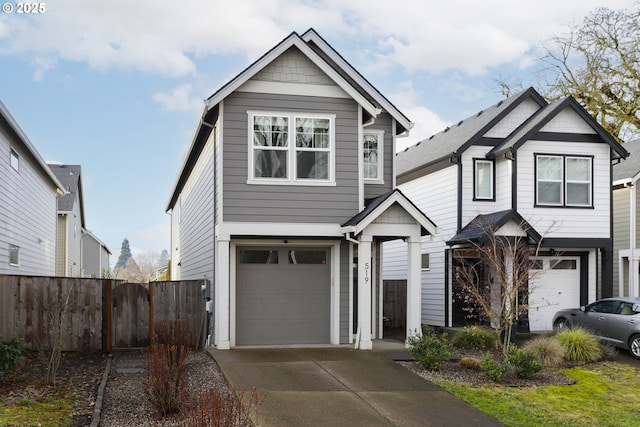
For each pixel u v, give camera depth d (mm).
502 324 15070
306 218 14648
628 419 9477
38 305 13766
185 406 8836
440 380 11320
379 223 14289
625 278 22422
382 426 8516
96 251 49750
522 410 9672
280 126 14711
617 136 30688
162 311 14805
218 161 14406
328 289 15672
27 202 19844
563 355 13891
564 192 19297
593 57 30891
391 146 16594
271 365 11969
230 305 15000
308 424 8461
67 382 10625
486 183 19797
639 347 14766
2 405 8648
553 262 20188
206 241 16969
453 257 20094
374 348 14508
